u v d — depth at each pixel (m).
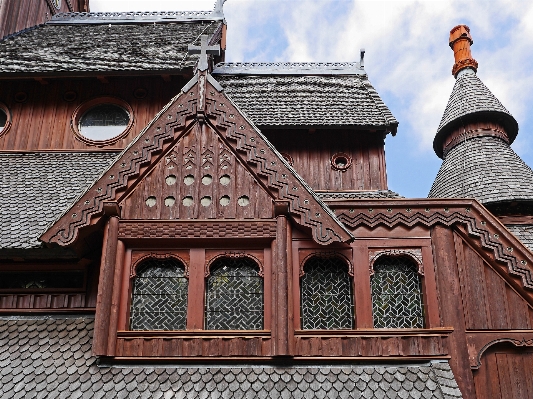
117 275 9.44
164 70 13.69
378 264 10.09
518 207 14.55
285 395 8.59
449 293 9.66
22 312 10.24
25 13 17.83
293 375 8.95
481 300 9.75
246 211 9.88
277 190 9.86
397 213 10.17
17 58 14.37
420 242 10.05
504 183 14.96
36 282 10.58
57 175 12.51
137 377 8.88
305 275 9.91
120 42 15.72
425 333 9.34
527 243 13.59
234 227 9.77
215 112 10.56
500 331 9.59
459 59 19.36
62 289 10.41
